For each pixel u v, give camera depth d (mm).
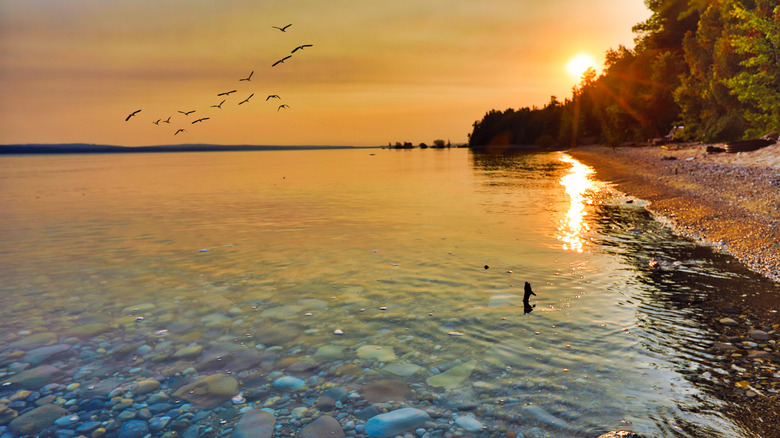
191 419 4211
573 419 4066
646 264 8953
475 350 5473
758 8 28781
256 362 5309
